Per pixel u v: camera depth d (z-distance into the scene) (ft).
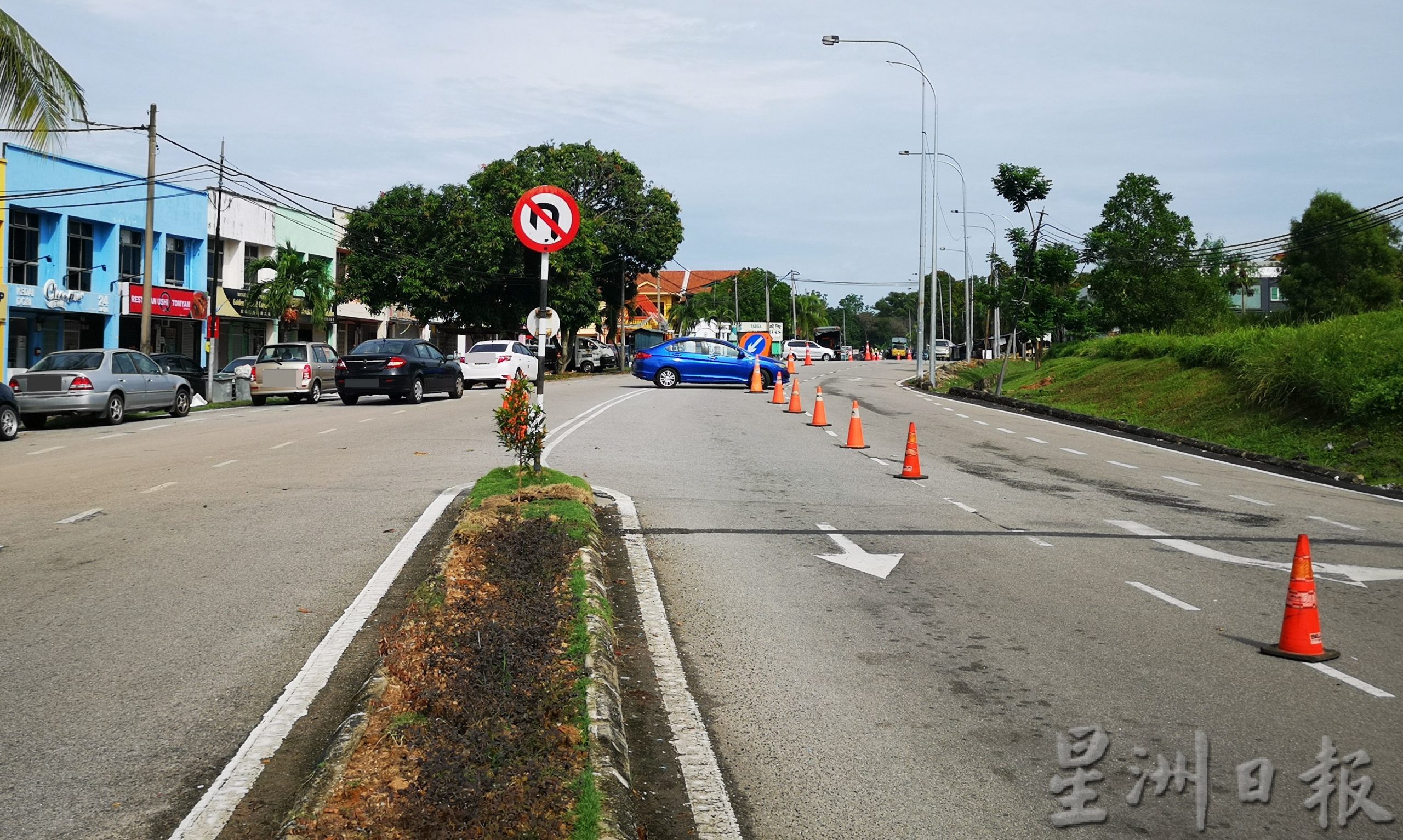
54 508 39.55
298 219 176.65
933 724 19.07
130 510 39.01
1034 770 17.12
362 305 195.62
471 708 17.13
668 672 21.70
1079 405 96.58
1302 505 45.01
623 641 23.75
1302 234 173.06
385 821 13.52
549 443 61.52
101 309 131.54
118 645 22.63
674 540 34.94
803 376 174.19
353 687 20.02
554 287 182.50
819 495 44.96
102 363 81.41
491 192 176.86
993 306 130.11
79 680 20.43
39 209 122.42
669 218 227.81
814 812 15.64
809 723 19.10
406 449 59.00
